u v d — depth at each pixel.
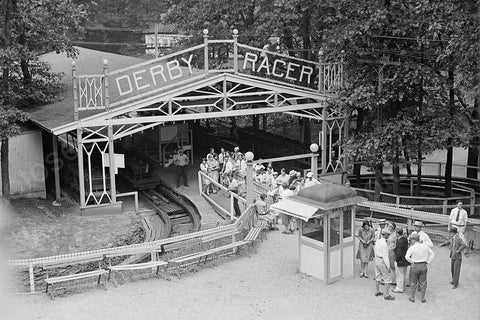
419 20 28.03
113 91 33.06
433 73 28.95
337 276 19.97
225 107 31.62
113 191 29.91
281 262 21.53
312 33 37.62
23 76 35.31
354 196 20.00
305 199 19.86
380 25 28.58
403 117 29.50
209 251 20.91
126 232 27.05
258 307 18.23
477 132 29.88
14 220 27.25
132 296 18.92
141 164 34.47
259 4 37.50
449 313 17.75
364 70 30.33
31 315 17.55
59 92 36.78
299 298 18.81
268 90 32.47
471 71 24.72
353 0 29.42
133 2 64.38
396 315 17.67
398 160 30.23
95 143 29.36
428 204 33.00
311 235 20.20
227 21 39.34
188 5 41.59
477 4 24.34
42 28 32.19
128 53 64.38
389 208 24.62
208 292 19.23
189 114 30.70
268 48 37.38
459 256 19.14
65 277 18.84
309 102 34.62
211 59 39.97
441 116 29.52
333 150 36.03
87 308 18.08
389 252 18.94
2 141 28.92
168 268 20.89
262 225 24.22
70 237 26.12
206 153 40.66
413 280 18.44
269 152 39.34
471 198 30.12
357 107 31.45
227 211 27.48
